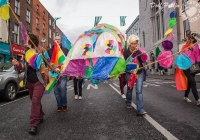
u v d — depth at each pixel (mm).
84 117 3941
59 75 3908
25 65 3350
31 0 22141
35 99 3148
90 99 6215
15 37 18219
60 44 4570
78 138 2781
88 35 4074
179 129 3021
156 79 16734
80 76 3773
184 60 3826
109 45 3811
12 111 4730
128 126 3262
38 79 3273
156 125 3244
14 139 2803
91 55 3830
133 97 6375
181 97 6102
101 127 3260
